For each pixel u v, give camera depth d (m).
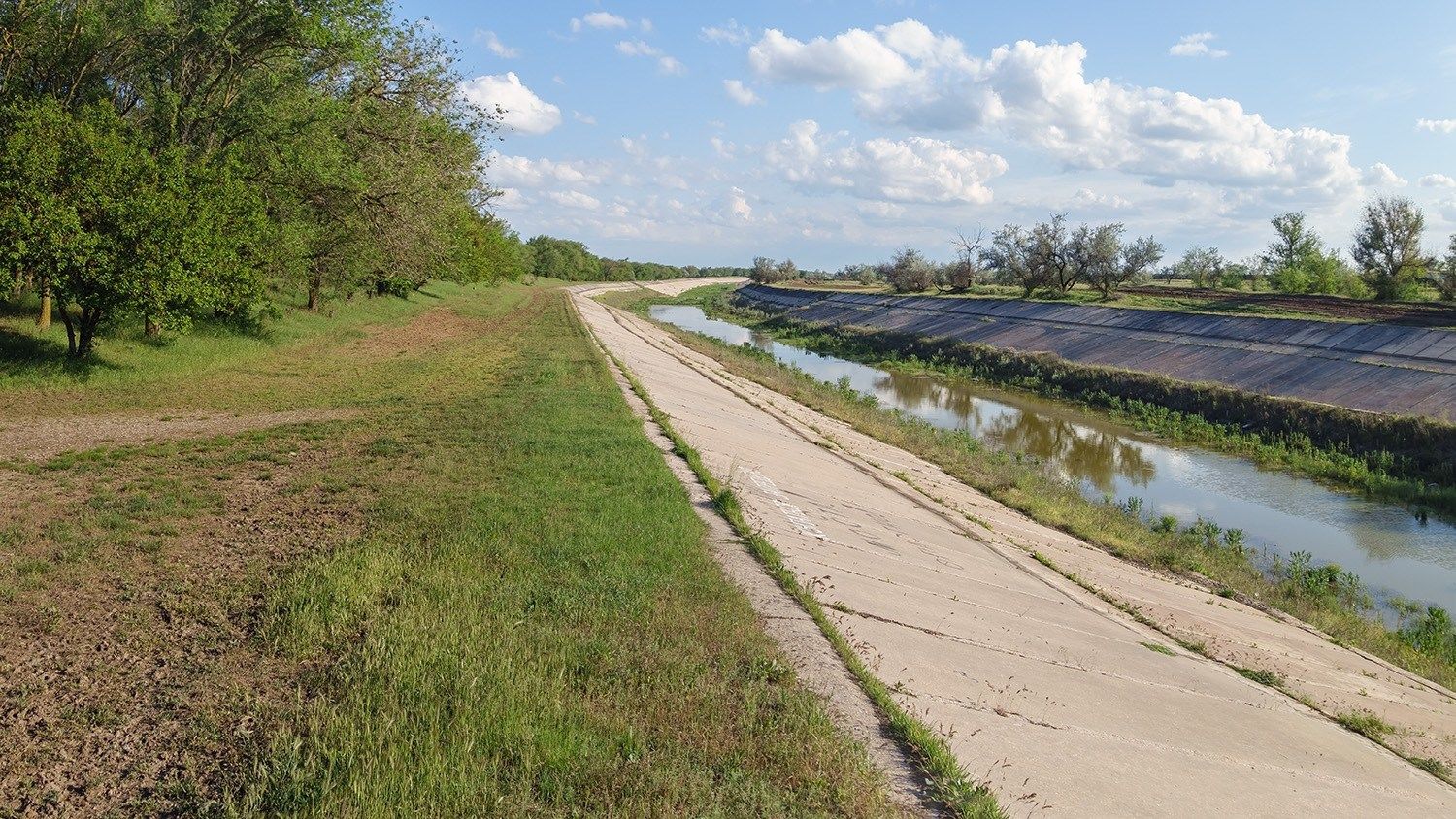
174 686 6.16
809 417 28.39
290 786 4.89
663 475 13.57
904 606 10.35
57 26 22.19
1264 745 8.66
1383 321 39.94
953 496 19.86
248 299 25.14
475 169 32.91
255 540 9.60
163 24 23.42
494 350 35.12
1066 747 7.22
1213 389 34.84
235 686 6.15
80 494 11.38
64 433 15.49
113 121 21.81
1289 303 51.69
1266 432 30.73
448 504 11.21
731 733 5.97
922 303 73.69
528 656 6.73
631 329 59.25
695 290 164.50
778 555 10.52
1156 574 16.36
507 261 77.25
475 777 5.09
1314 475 26.44
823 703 6.65
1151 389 37.56
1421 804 8.07
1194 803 6.79
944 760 5.98
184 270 20.97
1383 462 25.86
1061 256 69.19
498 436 16.05
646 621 7.75
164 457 13.81
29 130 19.45
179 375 23.00
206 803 4.81
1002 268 74.62
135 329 24.72
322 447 14.98
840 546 12.62
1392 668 13.10
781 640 7.89
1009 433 32.91
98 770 5.14
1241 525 21.64
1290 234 71.31
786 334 74.00
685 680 6.66
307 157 26.16
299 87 26.55
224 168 23.56
